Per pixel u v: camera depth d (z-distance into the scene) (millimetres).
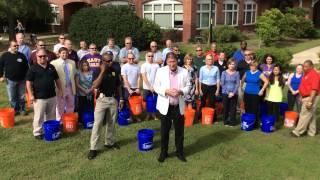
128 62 8594
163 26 26312
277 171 6195
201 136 7742
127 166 6293
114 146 7031
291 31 27703
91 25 22312
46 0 27125
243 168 6285
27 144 7207
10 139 7500
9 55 8727
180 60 9453
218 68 8773
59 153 6824
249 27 31453
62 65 7969
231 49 15156
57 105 8109
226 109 8398
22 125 8359
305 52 21688
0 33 31531
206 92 8711
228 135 7812
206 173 6098
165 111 6297
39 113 7402
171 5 25766
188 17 25109
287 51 15062
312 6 33938
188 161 6523
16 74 8781
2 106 9852
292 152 6949
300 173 6145
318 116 9133
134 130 8070
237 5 29562
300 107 8531
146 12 26859
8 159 6543
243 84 8562
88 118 8047
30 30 33344
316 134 7945
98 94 6605
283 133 7977
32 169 6176
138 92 8727
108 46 9469
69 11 31953
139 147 6949
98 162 6457
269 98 8469
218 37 24703
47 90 7367
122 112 8320
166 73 6266
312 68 7625
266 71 8602
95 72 6531
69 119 7785
